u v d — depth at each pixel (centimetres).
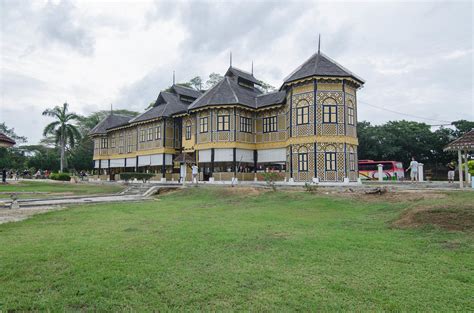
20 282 601
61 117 5312
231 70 3756
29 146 7944
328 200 1761
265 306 500
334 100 2741
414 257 750
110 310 493
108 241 917
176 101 4259
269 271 656
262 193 2161
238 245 865
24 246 855
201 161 3397
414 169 3106
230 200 2078
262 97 3547
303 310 488
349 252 794
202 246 854
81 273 644
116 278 614
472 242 849
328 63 2862
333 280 607
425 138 5128
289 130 2909
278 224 1186
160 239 940
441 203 1189
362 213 1412
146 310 491
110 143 5091
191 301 520
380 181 3506
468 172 2380
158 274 638
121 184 3644
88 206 1892
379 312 480
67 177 4772
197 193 2447
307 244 868
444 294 545
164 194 2661
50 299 528
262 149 3391
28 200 2148
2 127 7644
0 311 489
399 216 1205
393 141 5100
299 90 2841
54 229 1121
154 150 4066
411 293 549
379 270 664
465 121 5097
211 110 3300
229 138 3234
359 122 5775
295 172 2834
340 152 2700
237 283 592
